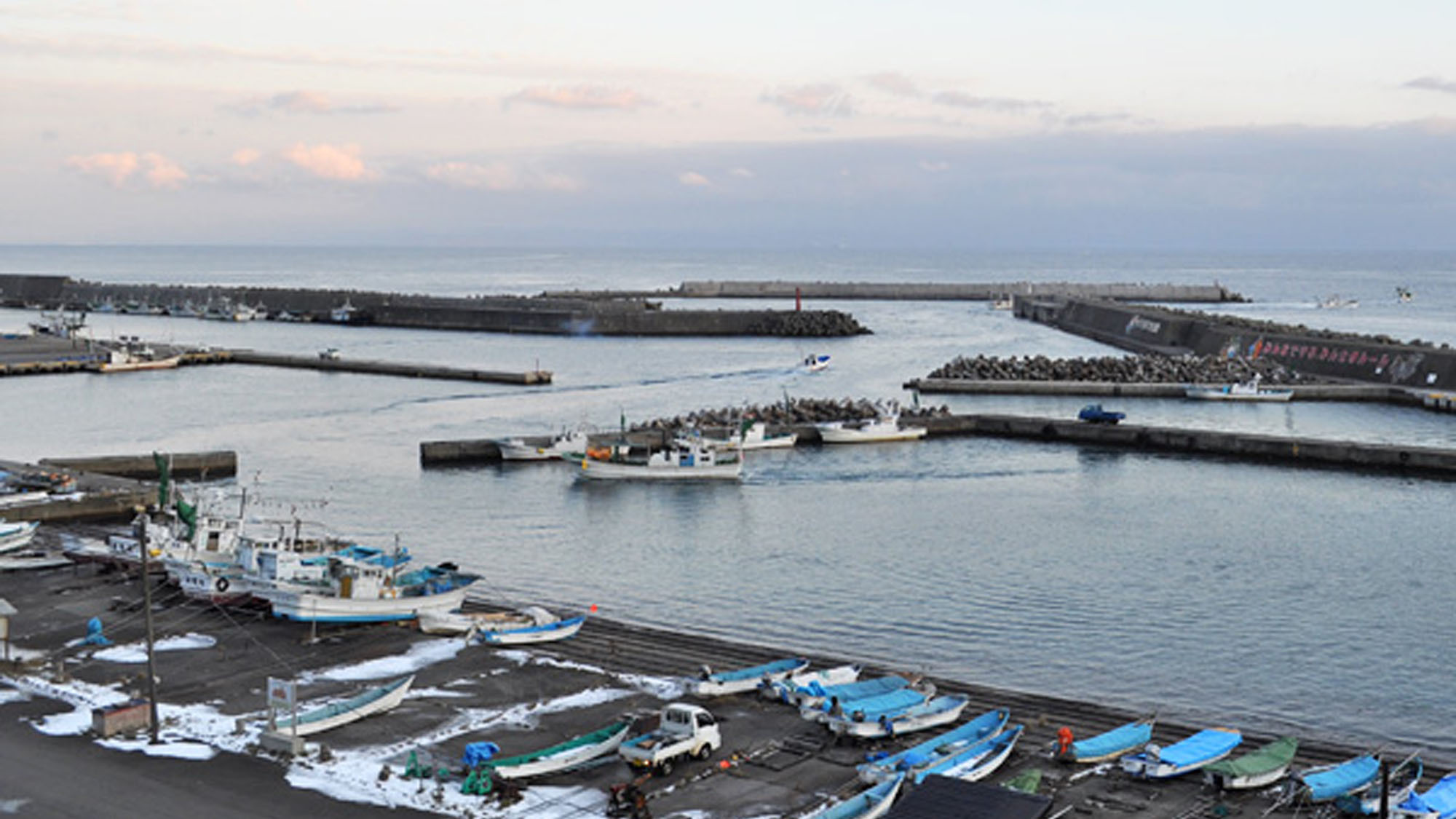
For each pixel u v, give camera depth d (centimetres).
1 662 5584
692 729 4581
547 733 4853
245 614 6469
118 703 5072
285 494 10769
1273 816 4178
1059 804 4244
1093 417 14262
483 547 9038
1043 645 6719
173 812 4097
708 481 11794
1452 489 11188
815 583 8012
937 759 4472
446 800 4194
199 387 18175
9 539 7644
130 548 7181
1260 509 10388
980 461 12838
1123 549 8962
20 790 4253
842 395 17312
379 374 19475
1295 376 18350
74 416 15288
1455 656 6581
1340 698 5947
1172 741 4950
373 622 6397
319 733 4828
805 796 4281
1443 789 4306
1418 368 17288
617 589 7856
